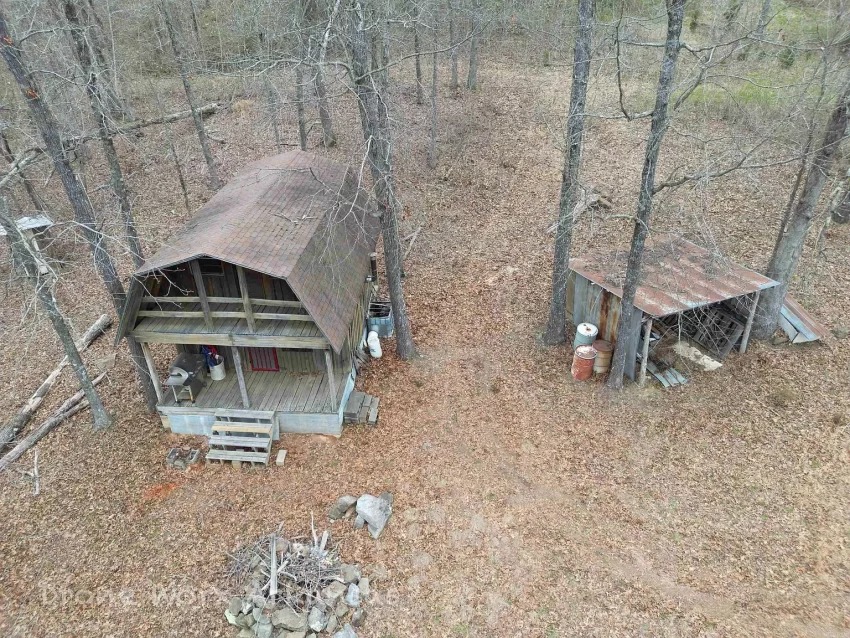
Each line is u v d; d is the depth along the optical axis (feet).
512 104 95.55
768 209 64.13
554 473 39.65
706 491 37.68
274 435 42.78
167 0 76.13
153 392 45.42
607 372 47.44
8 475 41.37
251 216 40.93
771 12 72.33
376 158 42.11
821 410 42.47
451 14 75.92
